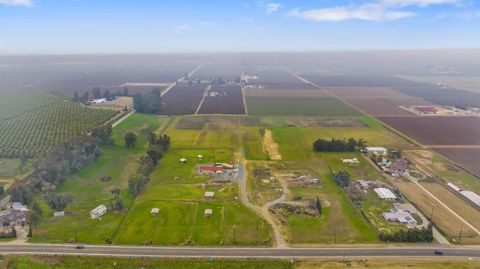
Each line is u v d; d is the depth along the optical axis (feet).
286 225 312.91
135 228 307.17
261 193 378.32
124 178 420.36
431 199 364.38
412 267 253.65
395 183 403.95
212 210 339.98
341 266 255.09
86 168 449.48
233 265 255.70
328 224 314.76
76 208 343.87
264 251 273.95
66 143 471.21
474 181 409.28
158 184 401.49
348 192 380.58
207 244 283.79
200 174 430.20
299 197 368.27
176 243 285.02
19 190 350.23
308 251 273.95
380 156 483.51
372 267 253.85
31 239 289.12
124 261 260.01
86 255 267.59
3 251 272.92
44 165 404.98
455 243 285.43
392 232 297.94
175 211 337.93
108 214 331.16
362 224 315.17
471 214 333.42
